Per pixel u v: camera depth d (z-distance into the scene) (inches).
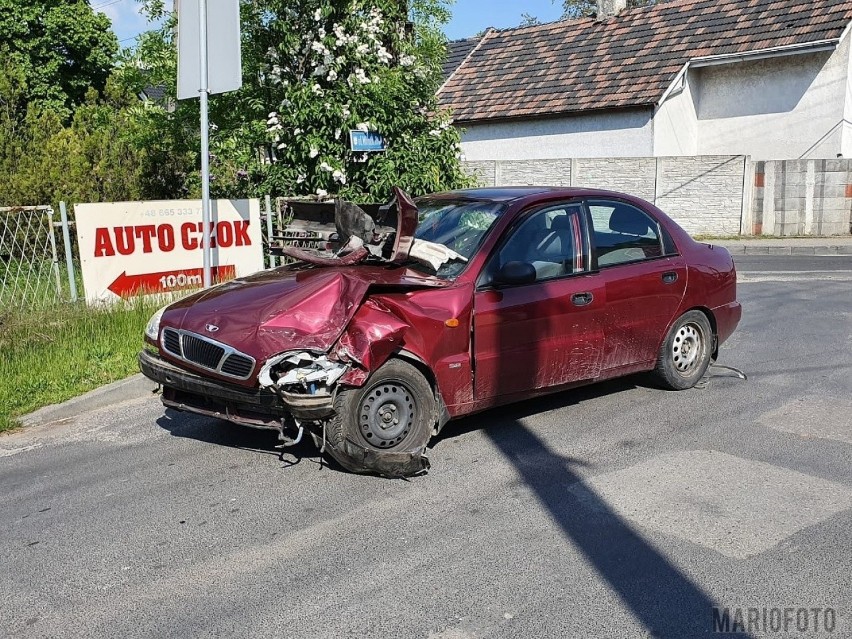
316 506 173.9
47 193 452.4
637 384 264.8
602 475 188.5
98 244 327.0
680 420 227.6
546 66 941.2
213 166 452.8
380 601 134.7
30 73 923.4
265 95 425.4
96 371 269.0
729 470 190.1
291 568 146.9
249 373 178.1
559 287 217.6
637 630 125.5
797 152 819.4
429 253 203.2
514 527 162.1
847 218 740.7
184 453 207.9
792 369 280.1
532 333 211.2
